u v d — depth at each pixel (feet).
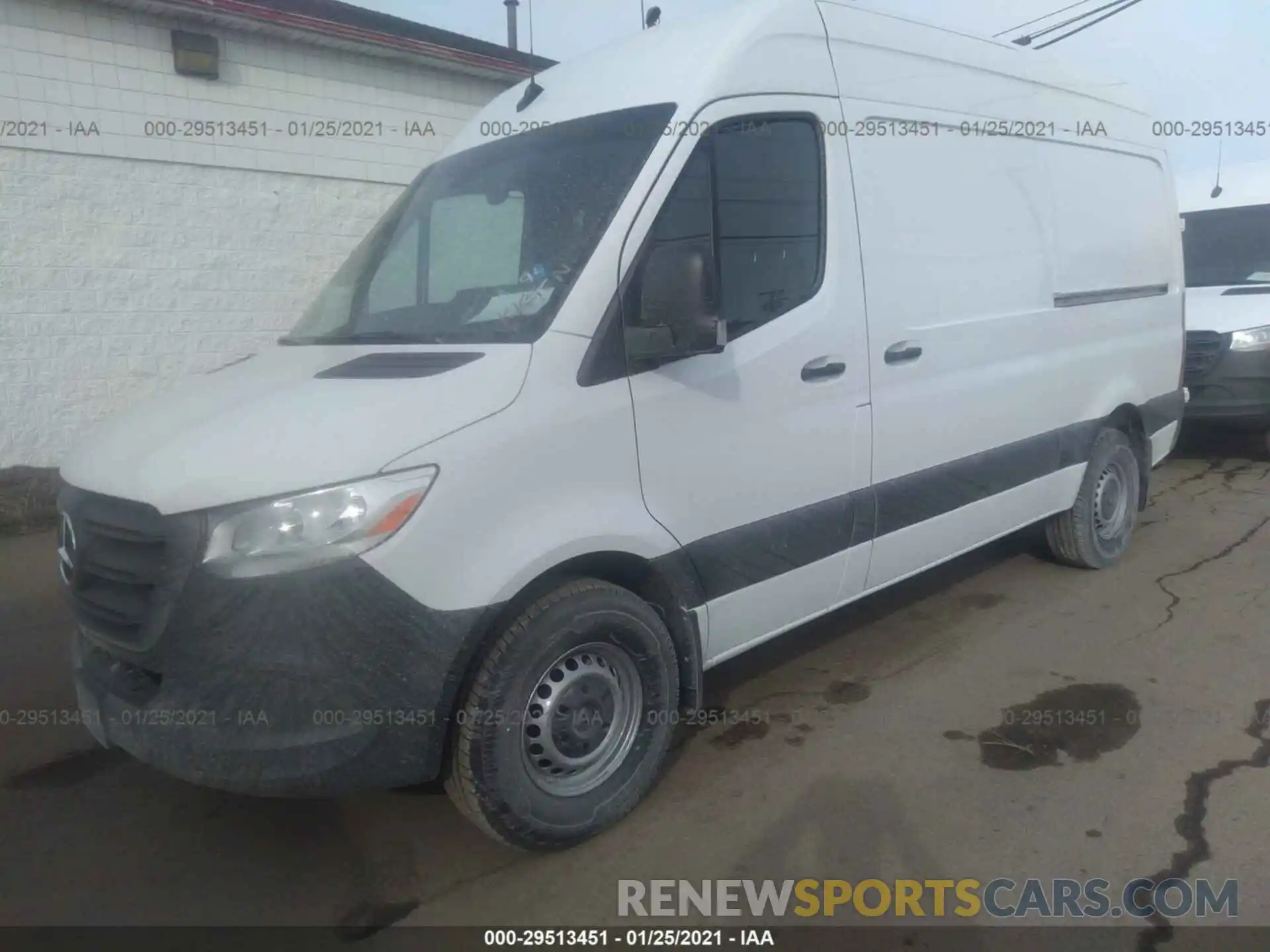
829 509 13.28
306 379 11.03
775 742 13.30
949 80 15.42
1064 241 17.58
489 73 33.35
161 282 27.84
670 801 11.96
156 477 9.48
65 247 26.09
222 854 11.19
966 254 15.30
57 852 11.28
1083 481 18.90
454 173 13.73
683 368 11.33
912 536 14.82
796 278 12.65
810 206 12.87
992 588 19.03
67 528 10.75
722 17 12.89
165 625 9.20
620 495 10.84
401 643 9.31
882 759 12.76
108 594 9.95
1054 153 17.56
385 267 13.30
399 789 12.43
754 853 10.93
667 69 12.34
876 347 13.67
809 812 11.64
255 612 8.98
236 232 29.07
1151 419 20.61
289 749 9.14
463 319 11.46
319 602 9.00
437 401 9.73
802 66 12.99
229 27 27.76
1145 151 20.51
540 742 10.58
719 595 12.08
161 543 9.25
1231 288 30.04
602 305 10.71
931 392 14.69
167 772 9.46
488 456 9.69
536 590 10.37
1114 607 17.80
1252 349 28.09
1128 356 19.61
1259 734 13.07
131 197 27.02
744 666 15.78
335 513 9.01
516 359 10.22
